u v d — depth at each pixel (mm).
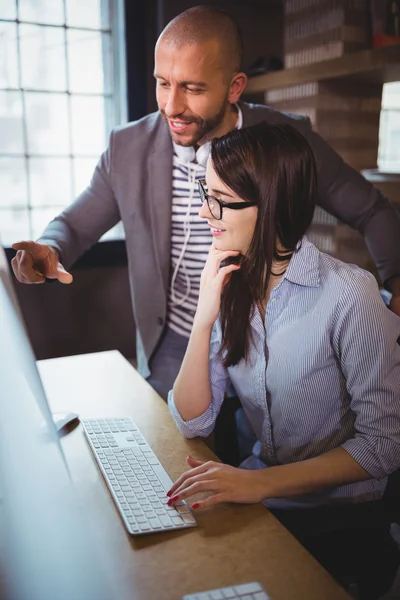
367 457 1025
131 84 2562
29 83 2510
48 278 1522
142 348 1956
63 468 665
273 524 906
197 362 1188
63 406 1316
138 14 2502
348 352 1080
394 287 1823
